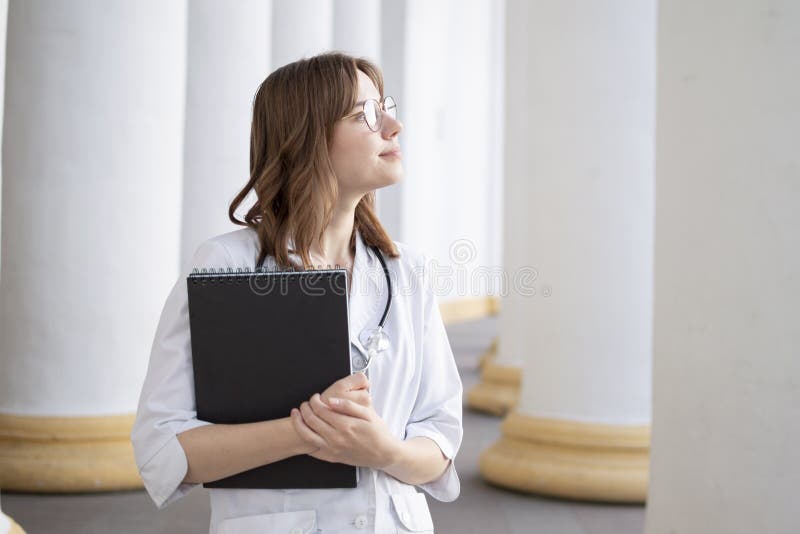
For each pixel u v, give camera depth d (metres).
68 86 6.17
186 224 7.98
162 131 6.48
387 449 2.05
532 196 7.32
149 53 6.37
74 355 6.29
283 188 2.23
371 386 2.20
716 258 3.59
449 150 23.69
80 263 6.25
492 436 9.65
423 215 21.72
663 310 3.95
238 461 2.01
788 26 3.36
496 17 27.64
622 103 6.90
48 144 6.18
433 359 2.39
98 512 5.84
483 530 5.95
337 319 2.01
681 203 3.81
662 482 3.91
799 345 3.32
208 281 2.03
